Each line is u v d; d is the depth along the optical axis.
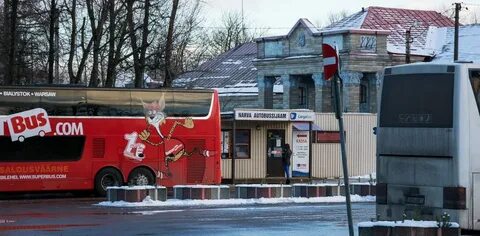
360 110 57.75
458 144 17.28
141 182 32.31
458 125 17.31
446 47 60.53
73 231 19.02
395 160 18.28
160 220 21.69
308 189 29.44
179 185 29.89
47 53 43.47
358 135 46.03
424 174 17.75
